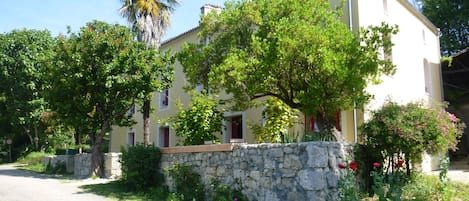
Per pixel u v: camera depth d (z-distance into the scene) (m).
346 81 8.70
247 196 8.93
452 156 19.05
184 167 10.56
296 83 9.72
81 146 30.09
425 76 18.98
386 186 8.62
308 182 7.79
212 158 10.08
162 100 22.17
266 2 10.52
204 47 11.17
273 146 8.56
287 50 8.77
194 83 11.44
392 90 14.73
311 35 8.84
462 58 20.17
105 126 17.72
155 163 12.06
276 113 12.79
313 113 9.62
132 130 24.50
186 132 14.03
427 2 28.44
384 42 9.47
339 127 13.23
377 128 9.09
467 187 9.80
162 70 17.33
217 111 14.59
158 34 18.11
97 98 16.88
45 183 14.73
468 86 21.20
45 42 32.06
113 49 16.58
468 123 20.92
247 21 10.84
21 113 30.98
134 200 10.49
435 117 9.02
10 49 30.81
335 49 9.09
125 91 16.98
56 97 17.16
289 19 9.89
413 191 8.87
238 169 9.27
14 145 35.34
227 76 9.54
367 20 13.84
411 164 10.07
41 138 31.83
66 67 16.67
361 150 9.32
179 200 9.91
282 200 8.12
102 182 14.57
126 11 18.30
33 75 30.16
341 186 7.81
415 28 18.03
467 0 26.20
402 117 9.05
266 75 9.30
